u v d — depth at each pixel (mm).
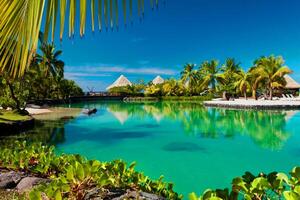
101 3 1108
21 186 4277
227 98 40156
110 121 20531
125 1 1137
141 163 9633
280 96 41688
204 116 22562
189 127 17141
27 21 1107
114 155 10727
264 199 2307
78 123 19328
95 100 54656
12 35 1126
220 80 41688
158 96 52594
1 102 19734
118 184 3674
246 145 11797
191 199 2297
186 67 51156
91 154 10898
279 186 2281
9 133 14141
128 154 10852
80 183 3359
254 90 34906
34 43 1098
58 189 2900
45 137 13805
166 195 3645
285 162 9320
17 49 1125
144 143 12688
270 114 21719
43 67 34688
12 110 19656
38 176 4723
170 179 7977
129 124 18891
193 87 50688
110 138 13898
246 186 2389
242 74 35969
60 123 19203
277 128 15789
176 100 49594
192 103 40938
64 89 43094
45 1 1090
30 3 1110
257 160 9586
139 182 3732
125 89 59188
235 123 18188
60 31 1087
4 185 4293
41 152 5449
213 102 31188
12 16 1115
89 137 14133
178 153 10812
